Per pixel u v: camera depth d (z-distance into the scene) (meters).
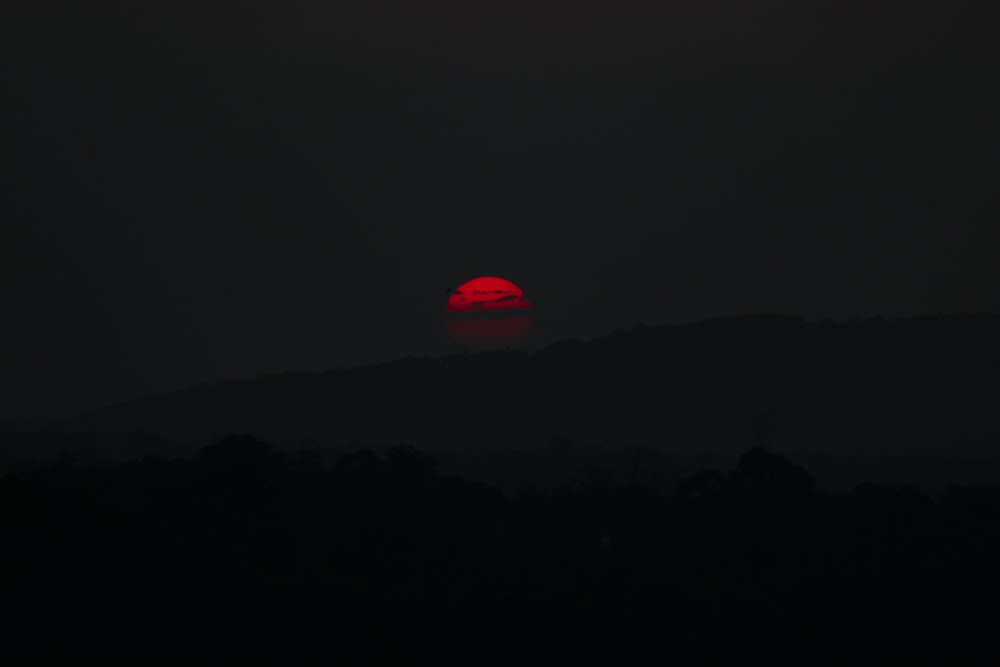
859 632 72.00
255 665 61.00
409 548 84.50
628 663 66.69
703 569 83.94
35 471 103.62
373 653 63.41
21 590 66.56
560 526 95.62
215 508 86.75
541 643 67.75
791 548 90.44
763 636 71.62
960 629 72.81
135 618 64.62
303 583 73.38
